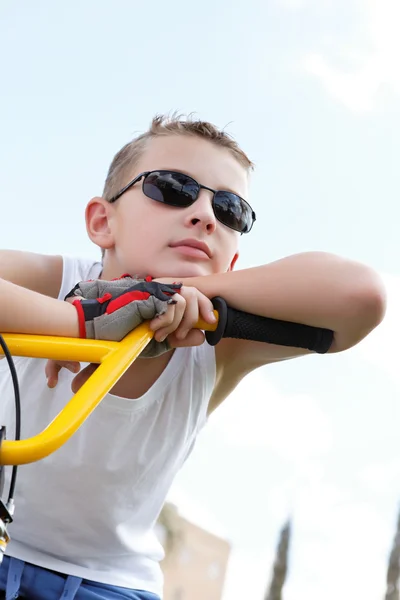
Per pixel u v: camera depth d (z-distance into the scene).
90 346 1.61
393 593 17.14
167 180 2.09
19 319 1.63
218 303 1.81
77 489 2.07
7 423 2.09
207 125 2.22
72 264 2.28
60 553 2.09
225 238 2.13
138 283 1.70
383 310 1.87
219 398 2.33
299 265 1.86
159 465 2.13
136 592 2.16
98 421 2.04
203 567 21.16
